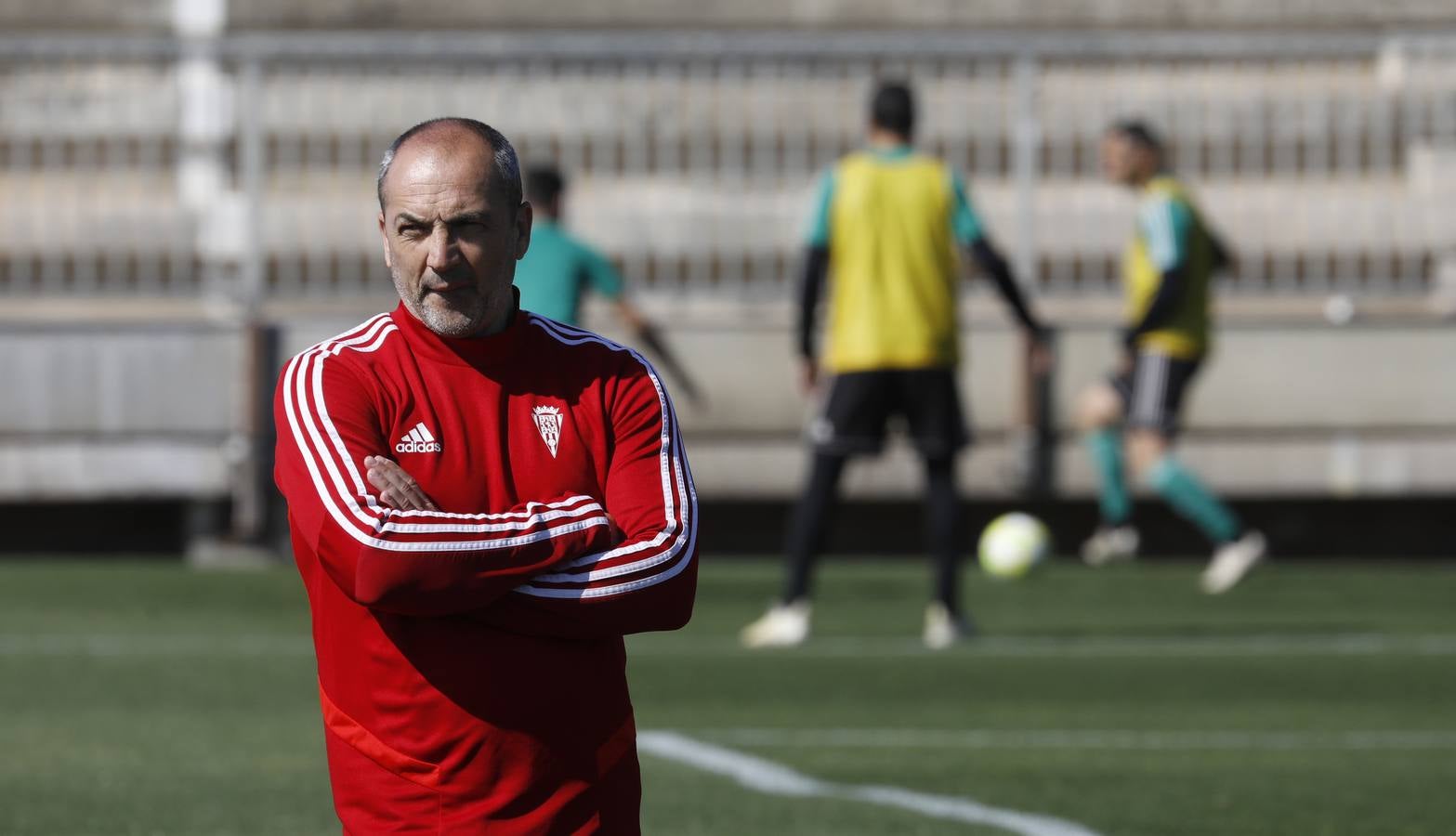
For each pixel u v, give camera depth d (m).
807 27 53.25
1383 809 18.62
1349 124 46.56
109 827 17.59
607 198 46.22
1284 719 24.73
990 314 46.41
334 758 11.05
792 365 44.69
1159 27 53.28
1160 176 38.59
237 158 46.34
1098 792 19.41
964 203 31.73
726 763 21.09
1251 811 18.45
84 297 45.75
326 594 10.95
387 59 45.81
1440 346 45.00
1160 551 46.62
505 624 10.70
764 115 46.25
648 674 28.50
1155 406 39.12
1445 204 46.38
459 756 10.71
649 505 11.16
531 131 46.19
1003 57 46.38
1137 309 40.00
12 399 44.34
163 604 37.31
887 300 31.38
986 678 28.30
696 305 46.22
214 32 52.56
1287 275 46.44
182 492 44.50
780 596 35.69
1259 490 45.16
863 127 46.31
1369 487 45.06
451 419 11.09
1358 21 52.91
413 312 11.18
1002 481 44.88
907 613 36.53
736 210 46.22
